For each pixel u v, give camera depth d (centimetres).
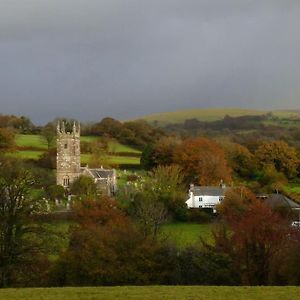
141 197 11656
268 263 5919
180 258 5916
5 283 5219
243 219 6619
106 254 5788
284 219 7812
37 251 5378
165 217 11238
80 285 5647
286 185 18325
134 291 4059
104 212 9550
